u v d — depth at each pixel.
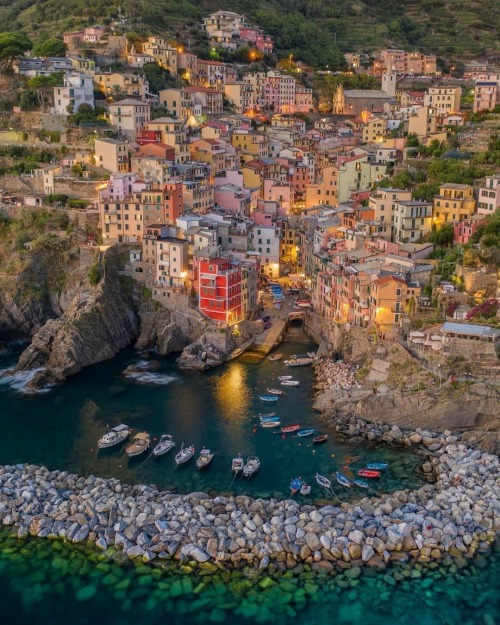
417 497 108.38
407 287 153.62
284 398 146.62
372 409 135.88
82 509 104.19
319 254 191.88
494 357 134.38
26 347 177.88
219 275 172.25
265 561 94.38
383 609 87.75
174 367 164.50
